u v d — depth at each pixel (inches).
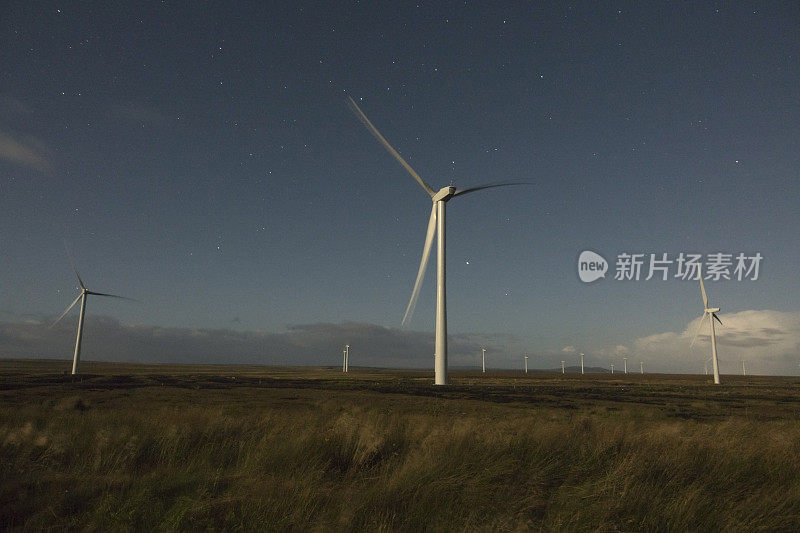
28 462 316.8
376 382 2925.7
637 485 258.7
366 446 352.8
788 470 315.6
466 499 242.8
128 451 345.7
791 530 219.9
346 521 212.1
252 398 1423.5
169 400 1280.8
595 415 962.7
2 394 1417.3
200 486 257.8
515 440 373.7
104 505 226.2
